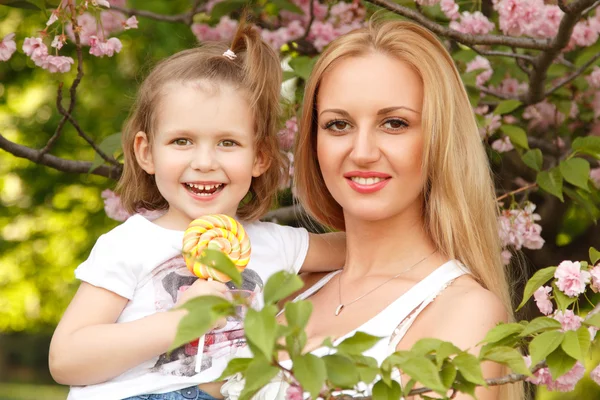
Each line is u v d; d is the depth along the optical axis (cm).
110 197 524
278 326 199
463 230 332
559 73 545
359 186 323
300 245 375
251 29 373
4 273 1038
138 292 333
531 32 519
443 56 336
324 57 333
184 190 345
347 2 608
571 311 279
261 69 359
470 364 224
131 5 796
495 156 541
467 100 342
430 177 336
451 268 326
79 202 911
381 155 320
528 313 532
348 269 356
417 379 212
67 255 996
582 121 625
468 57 543
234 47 372
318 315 342
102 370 310
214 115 342
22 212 914
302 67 495
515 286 546
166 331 306
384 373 215
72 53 844
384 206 322
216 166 342
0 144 491
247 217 377
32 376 1966
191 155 343
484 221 339
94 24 516
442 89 324
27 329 1299
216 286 311
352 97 320
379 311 320
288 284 203
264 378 200
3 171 897
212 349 331
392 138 321
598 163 601
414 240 343
